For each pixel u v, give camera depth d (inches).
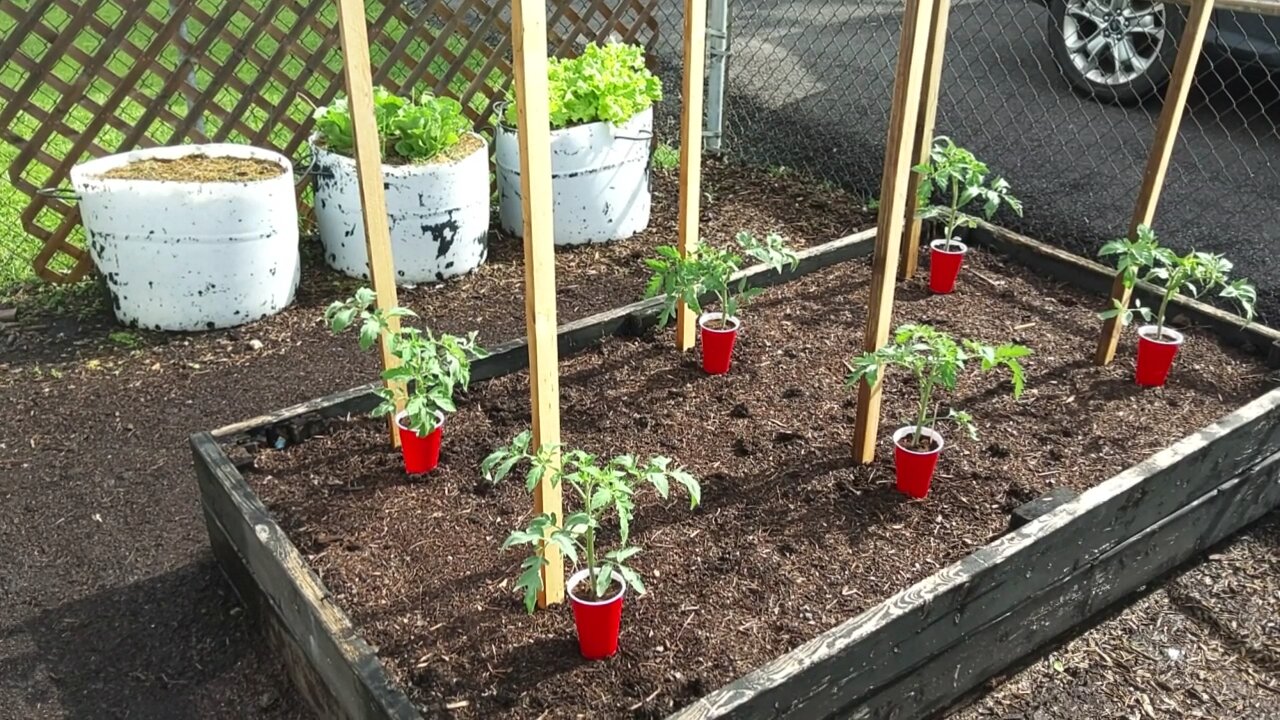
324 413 81.1
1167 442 81.0
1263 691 65.8
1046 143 165.0
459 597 63.8
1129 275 86.4
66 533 80.4
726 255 88.7
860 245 116.1
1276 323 110.6
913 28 61.0
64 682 66.5
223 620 72.0
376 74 135.1
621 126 129.0
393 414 77.5
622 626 61.3
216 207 105.3
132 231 105.0
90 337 110.3
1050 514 65.3
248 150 117.6
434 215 119.0
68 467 88.5
